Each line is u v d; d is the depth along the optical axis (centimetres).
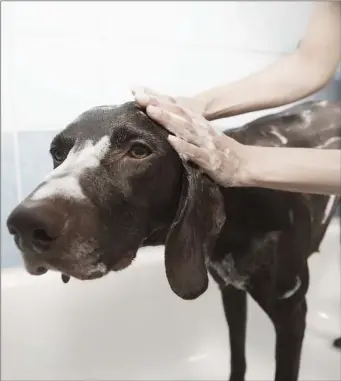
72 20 130
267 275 81
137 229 67
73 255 58
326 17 86
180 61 146
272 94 84
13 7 123
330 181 64
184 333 122
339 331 88
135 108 68
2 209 127
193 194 68
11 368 110
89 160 64
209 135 63
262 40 159
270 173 64
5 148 126
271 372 101
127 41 138
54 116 131
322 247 109
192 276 69
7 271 115
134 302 118
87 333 115
